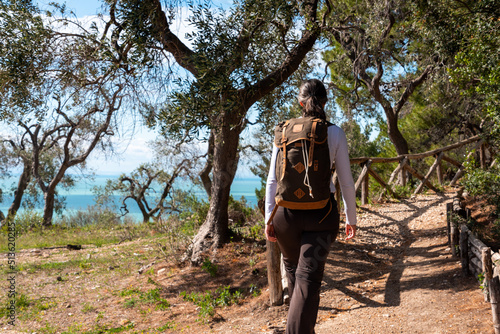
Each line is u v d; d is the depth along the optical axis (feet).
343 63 44.88
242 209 33.22
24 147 71.36
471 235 12.48
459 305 10.41
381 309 11.08
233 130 19.72
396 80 48.21
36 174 64.95
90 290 17.84
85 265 22.97
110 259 24.27
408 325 9.70
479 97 24.58
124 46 19.66
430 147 51.80
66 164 62.59
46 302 16.44
